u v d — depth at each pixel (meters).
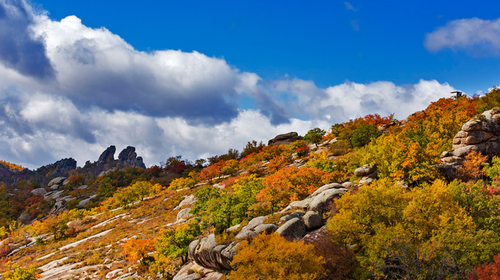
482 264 12.22
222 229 27.39
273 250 13.38
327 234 17.75
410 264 14.16
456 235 12.91
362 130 57.47
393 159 27.36
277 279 12.27
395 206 16.44
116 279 27.88
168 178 139.88
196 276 21.66
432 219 14.73
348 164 37.00
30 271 30.09
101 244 41.28
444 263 12.72
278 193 29.33
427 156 25.77
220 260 20.20
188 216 46.50
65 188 149.00
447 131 35.72
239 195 30.53
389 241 14.14
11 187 169.62
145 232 43.56
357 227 16.19
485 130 28.03
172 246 26.97
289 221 20.67
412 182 25.97
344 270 15.08
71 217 65.69
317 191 27.12
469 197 16.53
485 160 25.61
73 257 37.53
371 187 18.09
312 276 12.68
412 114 71.25
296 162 62.47
